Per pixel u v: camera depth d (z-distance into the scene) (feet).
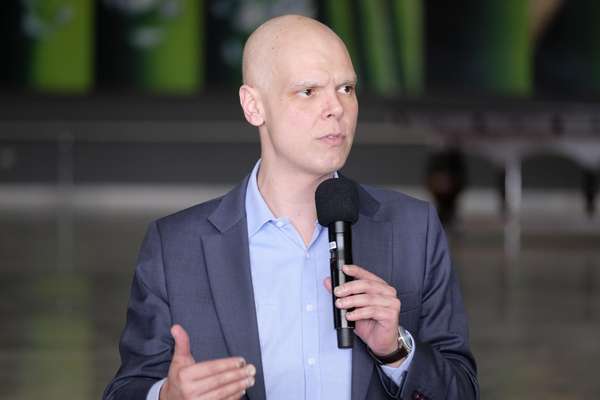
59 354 30.37
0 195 89.25
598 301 40.42
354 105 10.11
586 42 92.17
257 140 91.86
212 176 91.56
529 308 38.75
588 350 31.48
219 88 91.81
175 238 10.58
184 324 10.32
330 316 10.28
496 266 50.16
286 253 10.41
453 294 10.96
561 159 89.92
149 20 91.09
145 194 90.89
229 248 10.39
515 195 80.79
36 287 43.11
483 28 91.86
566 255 54.95
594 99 92.43
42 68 90.33
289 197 10.41
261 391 10.07
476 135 61.72
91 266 49.55
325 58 9.87
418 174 91.50
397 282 10.52
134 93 90.99
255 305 10.26
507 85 92.22
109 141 90.48
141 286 10.60
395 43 91.50
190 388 8.73
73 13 90.58
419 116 62.03
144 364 10.30
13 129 89.51
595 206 81.76
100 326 34.76
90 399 25.31
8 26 89.92
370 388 10.19
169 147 91.04
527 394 26.04
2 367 28.60
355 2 91.35
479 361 29.81
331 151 9.96
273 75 9.95
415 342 10.03
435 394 9.96
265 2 91.66
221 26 91.71
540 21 92.22
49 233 65.31
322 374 10.19
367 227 10.57
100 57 90.94
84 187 90.33
